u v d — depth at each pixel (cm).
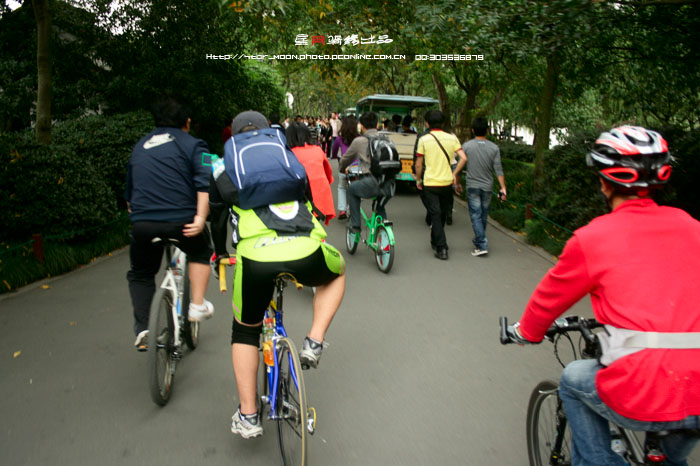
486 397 391
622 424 192
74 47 1595
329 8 1064
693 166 725
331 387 404
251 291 290
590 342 225
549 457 263
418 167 778
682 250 190
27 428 345
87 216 787
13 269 650
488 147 782
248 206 296
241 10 818
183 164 370
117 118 1243
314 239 295
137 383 407
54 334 500
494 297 618
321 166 609
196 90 1658
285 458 299
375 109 1747
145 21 1609
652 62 1138
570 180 833
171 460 314
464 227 1012
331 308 311
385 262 702
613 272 190
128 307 573
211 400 382
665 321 181
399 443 333
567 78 1284
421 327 525
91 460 313
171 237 368
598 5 743
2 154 756
